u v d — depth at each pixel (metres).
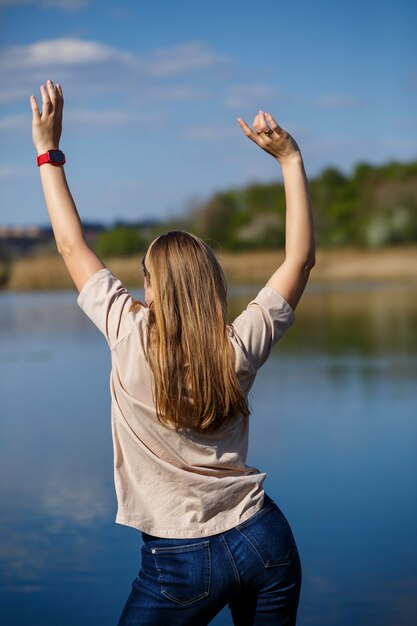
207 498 2.64
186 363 2.66
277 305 2.83
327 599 4.54
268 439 8.27
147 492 2.67
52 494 6.57
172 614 2.64
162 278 2.71
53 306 29.52
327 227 64.31
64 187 2.93
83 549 5.38
